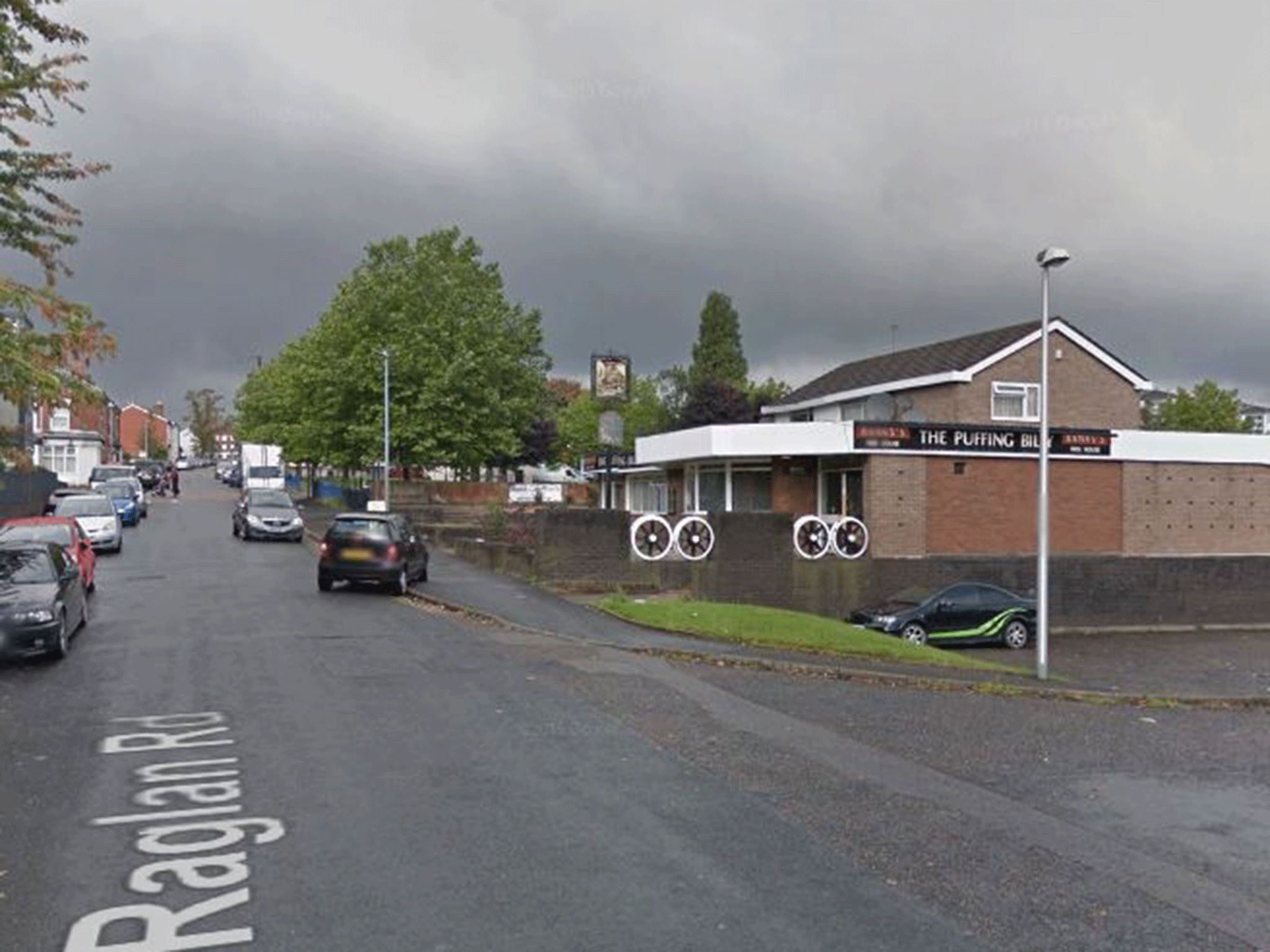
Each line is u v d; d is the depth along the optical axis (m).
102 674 11.94
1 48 12.34
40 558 13.70
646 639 16.12
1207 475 28.80
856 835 6.57
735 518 24.12
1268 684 19.77
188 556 29.75
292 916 5.10
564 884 5.56
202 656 13.27
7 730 9.17
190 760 8.16
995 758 9.15
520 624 17.27
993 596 23.78
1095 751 9.77
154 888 5.47
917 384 33.38
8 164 13.09
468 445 45.38
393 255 46.38
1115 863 6.23
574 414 80.38
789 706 11.32
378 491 49.12
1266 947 5.00
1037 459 27.05
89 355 13.14
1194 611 27.36
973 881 5.79
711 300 76.69
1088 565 26.53
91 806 6.94
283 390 59.62
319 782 7.54
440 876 5.67
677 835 6.46
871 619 22.78
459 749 8.62
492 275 48.53
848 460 27.11
